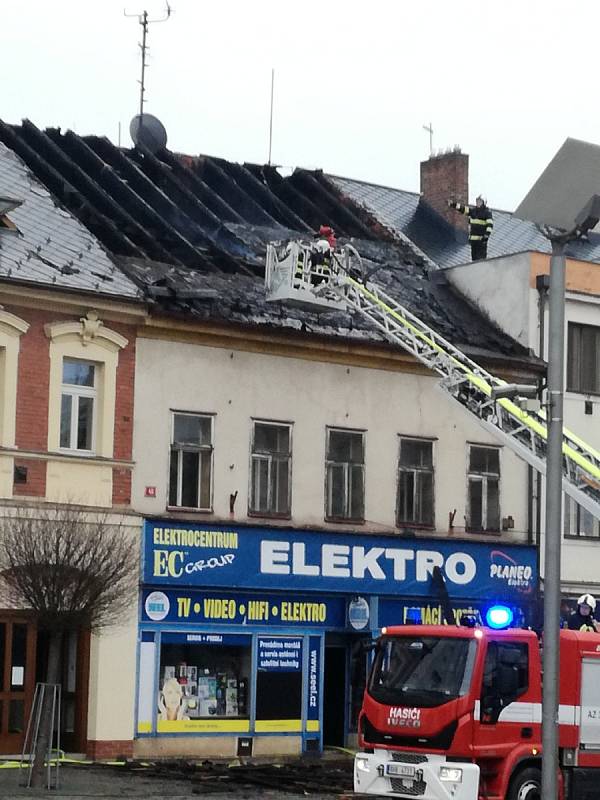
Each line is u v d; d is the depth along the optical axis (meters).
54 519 25.56
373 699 21.81
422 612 33.28
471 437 34.50
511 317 36.25
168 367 30.12
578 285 36.19
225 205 36.72
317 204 40.97
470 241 40.50
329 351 32.44
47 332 28.25
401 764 21.27
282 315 32.03
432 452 33.94
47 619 24.03
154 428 29.80
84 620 24.20
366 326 33.28
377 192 43.78
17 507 27.23
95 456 28.88
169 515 29.81
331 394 32.53
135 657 29.02
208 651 30.28
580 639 22.19
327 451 32.41
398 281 37.03
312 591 31.59
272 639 31.06
